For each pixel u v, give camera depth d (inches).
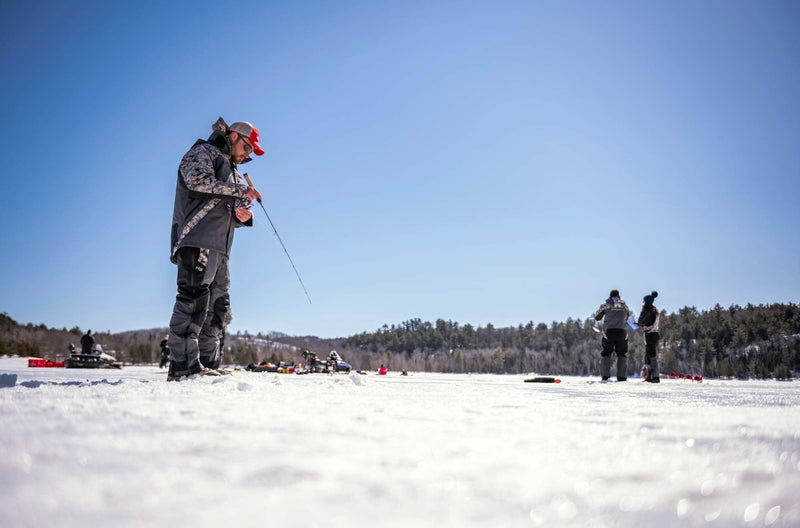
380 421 46.4
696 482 23.9
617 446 35.0
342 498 20.7
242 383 93.3
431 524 17.4
